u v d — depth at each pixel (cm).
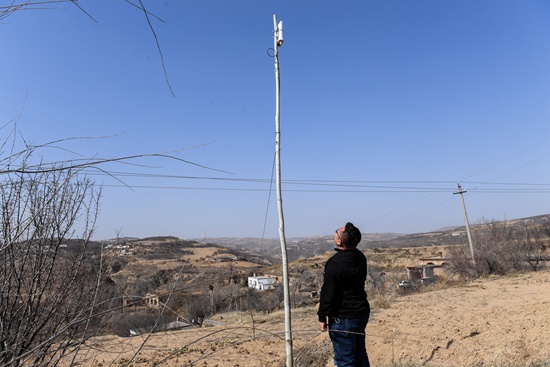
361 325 400
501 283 1672
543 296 1134
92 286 294
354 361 397
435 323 802
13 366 257
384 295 1404
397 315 973
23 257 296
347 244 407
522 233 2411
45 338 282
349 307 396
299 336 789
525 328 659
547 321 675
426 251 7194
